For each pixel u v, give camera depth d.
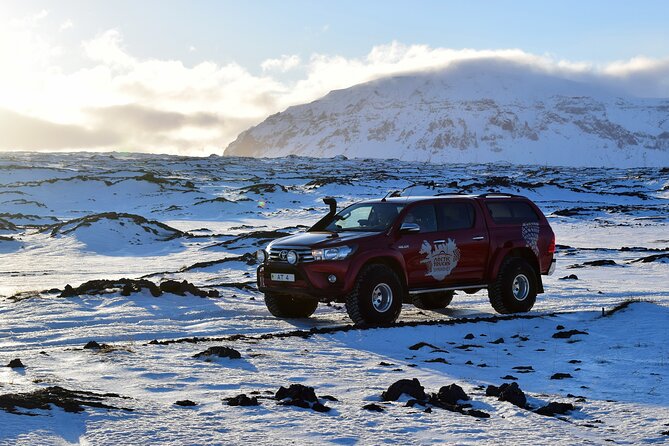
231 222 83.31
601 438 5.81
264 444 5.23
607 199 112.56
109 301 14.57
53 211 103.50
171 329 11.89
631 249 37.91
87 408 5.82
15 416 5.40
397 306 11.94
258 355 8.91
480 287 13.30
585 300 15.95
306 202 108.94
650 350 9.62
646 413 6.64
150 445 5.07
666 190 124.31
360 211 12.98
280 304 13.09
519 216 13.88
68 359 8.37
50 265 40.38
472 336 10.74
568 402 7.00
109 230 54.50
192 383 7.28
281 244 12.33
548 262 14.12
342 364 8.66
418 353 9.60
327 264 11.70
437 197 13.12
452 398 6.72
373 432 5.67
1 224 66.38
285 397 6.61
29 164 187.12
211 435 5.38
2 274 33.94
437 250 12.61
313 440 5.40
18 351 9.91
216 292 16.08
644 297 16.44
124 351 8.87
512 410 6.47
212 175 170.00
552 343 10.34
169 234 56.31
